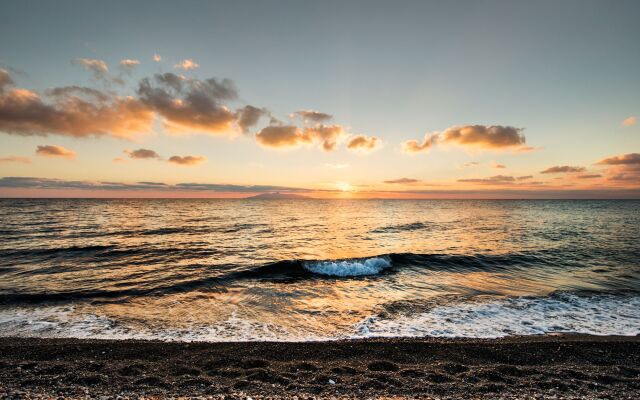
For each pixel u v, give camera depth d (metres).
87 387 5.70
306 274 16.31
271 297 12.52
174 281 14.31
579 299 12.23
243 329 9.37
